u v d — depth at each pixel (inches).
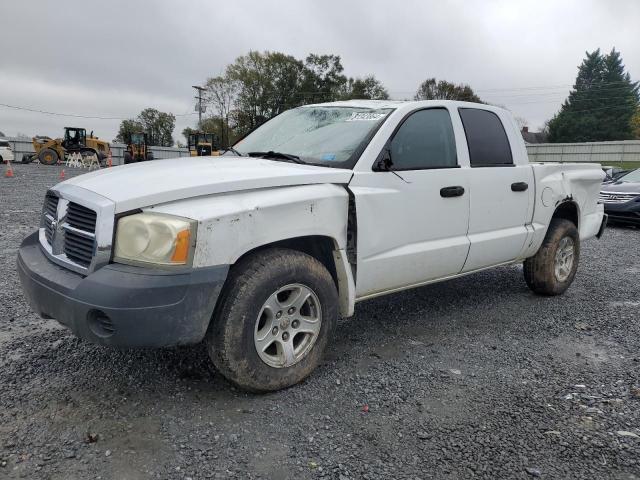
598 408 124.5
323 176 133.3
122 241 108.5
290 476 96.3
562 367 148.4
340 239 134.6
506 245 187.6
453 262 168.9
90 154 1460.4
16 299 188.9
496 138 188.1
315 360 133.0
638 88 3186.5
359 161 142.7
